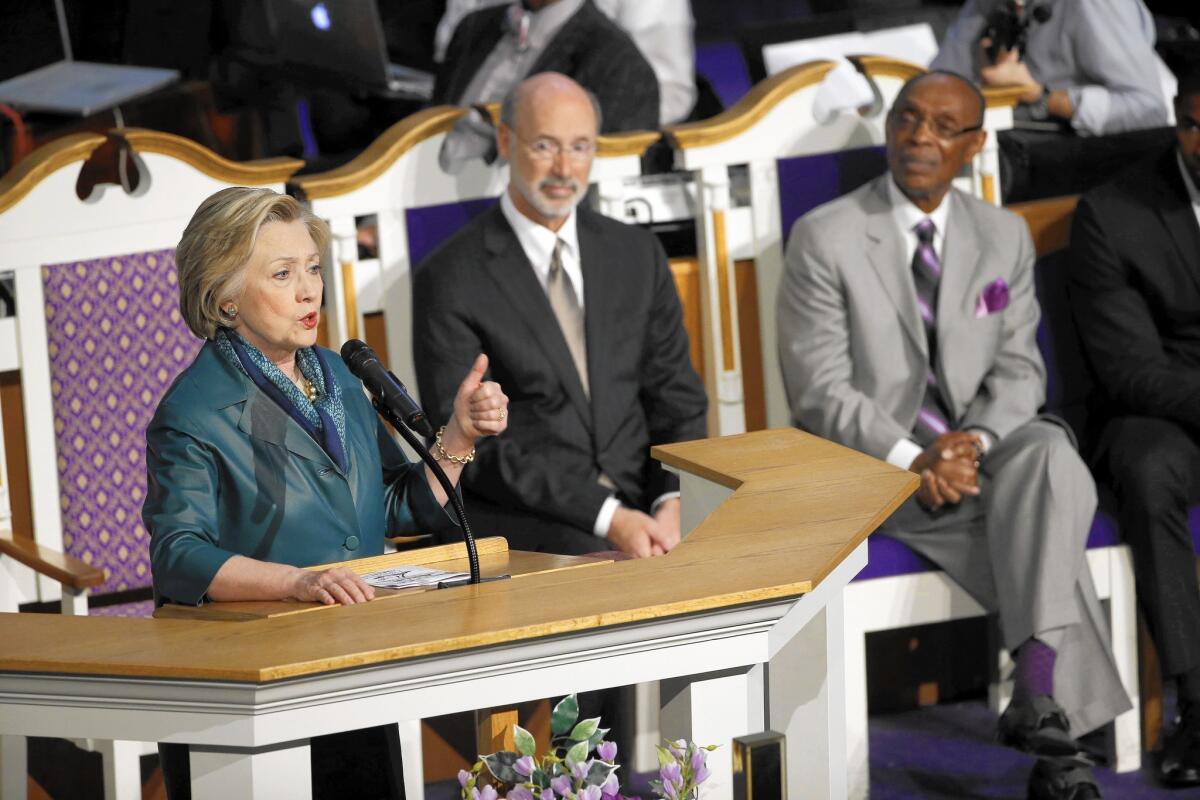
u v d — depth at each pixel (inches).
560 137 461.4
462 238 475.2
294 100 596.7
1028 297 516.4
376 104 605.0
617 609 234.1
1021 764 483.5
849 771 459.8
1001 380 507.5
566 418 467.2
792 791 299.4
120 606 451.2
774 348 535.2
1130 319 514.6
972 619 540.4
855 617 465.4
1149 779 475.2
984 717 524.7
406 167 495.5
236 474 283.1
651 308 482.0
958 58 617.6
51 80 577.6
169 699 219.3
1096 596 461.4
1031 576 452.4
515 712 252.8
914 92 495.8
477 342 465.7
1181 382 496.4
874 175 535.5
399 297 497.4
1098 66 610.5
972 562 467.2
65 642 229.8
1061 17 613.6
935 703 539.5
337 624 233.9
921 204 505.7
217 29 589.3
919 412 501.7
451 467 311.9
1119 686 454.9
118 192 457.4
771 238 531.5
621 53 586.2
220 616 250.7
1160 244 516.4
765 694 299.6
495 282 466.6
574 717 246.8
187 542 268.2
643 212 534.9
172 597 267.1
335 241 490.3
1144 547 478.6
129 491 455.8
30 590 450.6
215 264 283.1
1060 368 546.9
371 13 598.2
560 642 232.5
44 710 226.1
